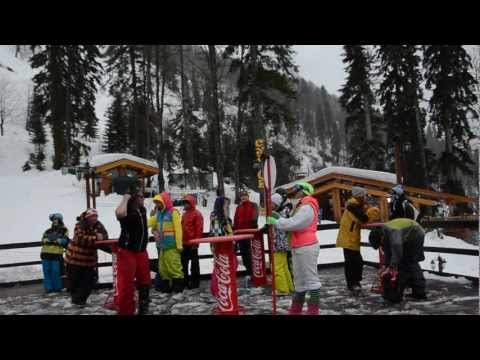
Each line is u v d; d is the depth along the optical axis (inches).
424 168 1094.4
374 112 1346.0
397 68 1136.8
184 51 1391.5
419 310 254.4
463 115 1043.3
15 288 431.8
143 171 1279.5
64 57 1593.3
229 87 1545.3
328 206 1071.6
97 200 1117.7
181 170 1877.5
